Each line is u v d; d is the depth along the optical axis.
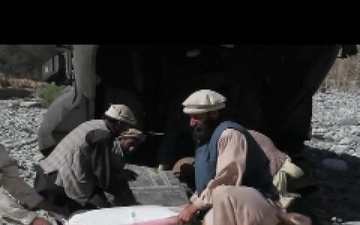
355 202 10.16
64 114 9.46
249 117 9.33
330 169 12.22
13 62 49.47
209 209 6.25
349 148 15.09
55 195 6.94
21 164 12.43
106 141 6.93
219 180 6.08
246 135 6.18
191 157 8.55
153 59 9.05
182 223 6.21
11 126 19.36
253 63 9.45
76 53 8.23
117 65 8.61
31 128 18.95
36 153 14.05
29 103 27.30
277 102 9.87
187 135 8.88
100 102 8.84
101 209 6.68
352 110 24.78
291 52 9.34
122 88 8.78
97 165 6.89
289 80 9.68
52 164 7.05
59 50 11.12
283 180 7.52
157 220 6.27
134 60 8.69
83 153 6.95
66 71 10.70
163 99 9.34
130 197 7.30
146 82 9.23
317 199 10.00
